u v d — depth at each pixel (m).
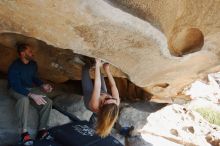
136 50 3.39
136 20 2.84
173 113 5.98
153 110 5.73
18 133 3.92
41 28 3.05
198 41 3.67
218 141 5.66
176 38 3.55
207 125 6.30
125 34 3.05
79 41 3.17
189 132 5.71
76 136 3.87
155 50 3.40
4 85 4.63
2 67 4.77
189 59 3.93
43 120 3.99
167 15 3.01
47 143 3.73
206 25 3.50
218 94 9.46
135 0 2.72
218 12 3.37
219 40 3.71
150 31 3.00
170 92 5.46
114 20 2.83
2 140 3.75
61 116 4.59
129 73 3.90
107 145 3.84
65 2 2.66
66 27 2.97
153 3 2.81
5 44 4.00
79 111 5.00
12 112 4.18
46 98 4.02
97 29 2.99
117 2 2.68
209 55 3.96
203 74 4.60
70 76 4.96
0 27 3.15
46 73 4.84
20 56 3.85
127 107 5.57
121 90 5.59
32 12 2.84
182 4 3.21
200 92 9.41
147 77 4.20
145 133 5.27
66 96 5.17
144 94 5.71
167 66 3.98
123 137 5.08
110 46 3.27
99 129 3.37
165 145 5.11
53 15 2.83
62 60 4.46
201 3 3.29
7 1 2.75
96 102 3.47
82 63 4.34
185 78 4.69
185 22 3.42
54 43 3.22
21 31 3.15
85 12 2.74
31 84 4.03
